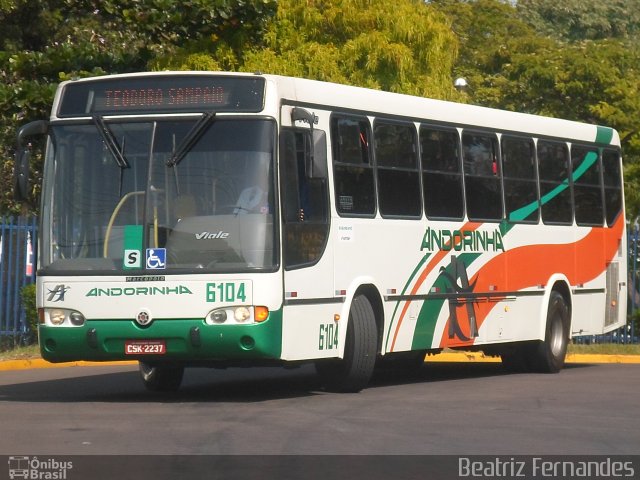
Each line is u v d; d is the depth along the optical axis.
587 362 23.83
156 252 14.26
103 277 14.36
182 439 11.53
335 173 15.68
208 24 26.27
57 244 14.67
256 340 14.05
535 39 48.47
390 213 16.77
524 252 19.78
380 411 13.89
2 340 24.12
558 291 20.91
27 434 11.87
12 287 24.52
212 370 20.84
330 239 15.39
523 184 19.91
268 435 11.83
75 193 14.70
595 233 21.88
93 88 14.91
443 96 31.20
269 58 28.73
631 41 68.38
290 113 14.79
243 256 14.16
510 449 11.18
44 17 30.70
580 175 21.58
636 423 13.19
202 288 14.11
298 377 19.34
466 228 18.36
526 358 20.41
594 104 43.19
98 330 14.34
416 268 17.20
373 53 29.86
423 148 17.64
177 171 14.41
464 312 18.22
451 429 12.43
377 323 16.52
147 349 14.24
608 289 22.30
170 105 14.61
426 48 31.12
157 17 25.75
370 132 16.53
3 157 28.75
